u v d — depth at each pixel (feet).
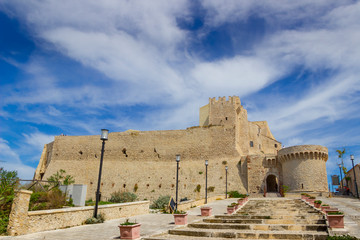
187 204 90.12
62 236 43.52
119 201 135.33
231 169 165.17
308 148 148.77
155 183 176.14
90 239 41.27
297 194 136.77
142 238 42.09
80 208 57.26
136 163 186.39
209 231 45.44
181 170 174.81
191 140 180.75
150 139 189.47
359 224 45.78
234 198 135.95
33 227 46.50
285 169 155.84
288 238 40.83
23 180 76.79
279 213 66.64
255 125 227.81
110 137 198.90
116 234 45.68
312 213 64.34
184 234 46.80
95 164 195.31
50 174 202.49
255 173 159.63
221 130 176.65
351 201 99.14
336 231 39.93
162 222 61.21
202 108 217.15
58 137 213.87
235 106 198.80
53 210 50.57
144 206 80.18
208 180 166.81
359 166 143.23
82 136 206.90
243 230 47.06
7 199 52.26
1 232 43.80
